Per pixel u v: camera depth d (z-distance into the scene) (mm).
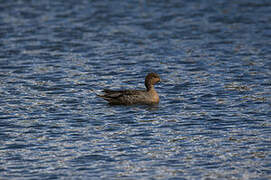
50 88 26422
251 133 20062
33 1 48094
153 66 30500
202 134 20062
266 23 40250
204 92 25594
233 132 20203
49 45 35000
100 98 24969
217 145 18953
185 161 17656
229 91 25625
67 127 20969
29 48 34344
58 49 34156
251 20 41188
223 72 28984
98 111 23000
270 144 18922
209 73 28891
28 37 36906
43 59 31984
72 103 24141
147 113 22688
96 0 48375
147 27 39594
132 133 20250
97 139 19656
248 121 21391
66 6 46188
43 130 20625
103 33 37969
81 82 27500
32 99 24703
